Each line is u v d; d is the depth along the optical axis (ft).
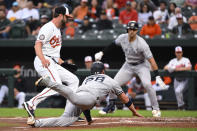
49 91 79.25
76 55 178.09
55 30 81.56
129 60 106.93
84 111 78.54
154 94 105.50
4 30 175.22
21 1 182.39
